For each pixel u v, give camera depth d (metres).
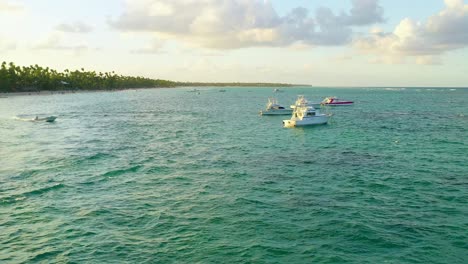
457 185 29.42
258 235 20.25
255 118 86.69
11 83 183.25
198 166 36.62
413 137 55.22
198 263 17.34
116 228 21.34
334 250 18.52
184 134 60.50
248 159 39.94
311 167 35.91
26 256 18.20
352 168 35.34
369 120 80.94
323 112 103.81
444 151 43.59
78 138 55.78
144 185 29.91
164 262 17.47
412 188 28.73
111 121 81.75
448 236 20.06
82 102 148.25
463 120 79.94
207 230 20.97
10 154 42.25
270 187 29.20
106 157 40.94
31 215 23.23
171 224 21.86
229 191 28.22
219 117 90.50
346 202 25.53
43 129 66.31
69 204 25.25
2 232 20.81
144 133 61.81
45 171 34.09
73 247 19.06
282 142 51.38
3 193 27.39
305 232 20.59
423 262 17.38
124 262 17.52
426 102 155.12
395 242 19.34
